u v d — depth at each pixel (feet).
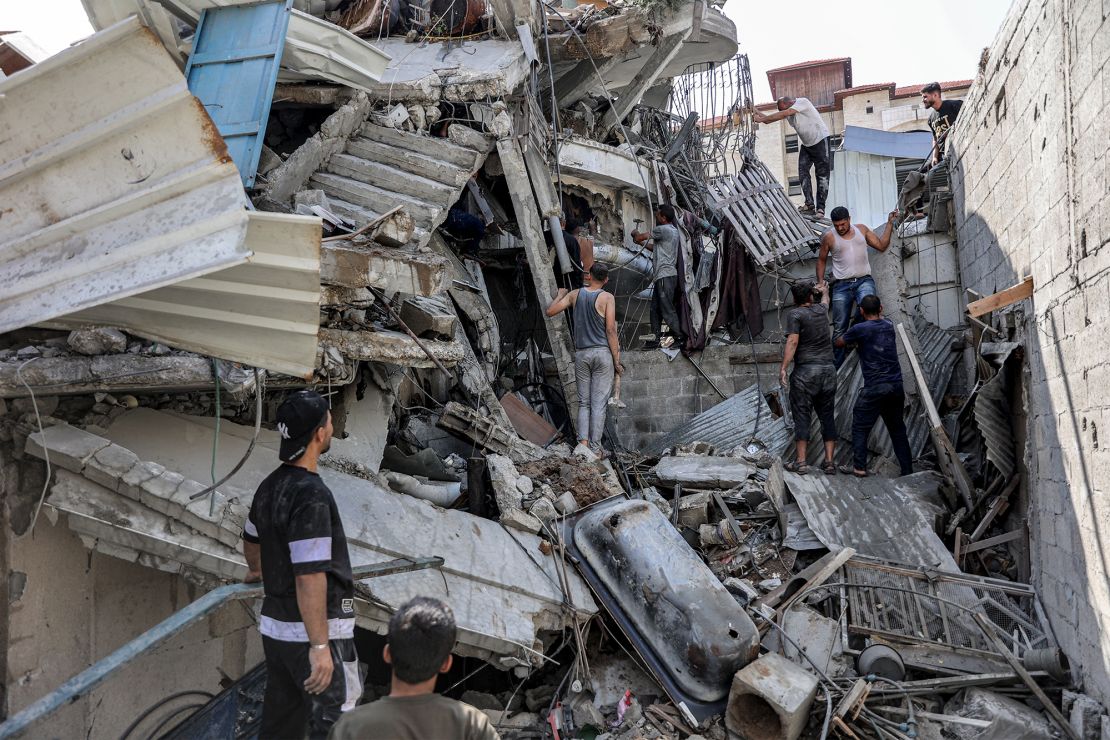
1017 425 23.29
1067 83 17.70
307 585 9.74
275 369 13.32
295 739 10.51
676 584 17.85
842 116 81.82
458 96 26.68
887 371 26.30
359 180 24.76
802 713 16.21
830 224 38.91
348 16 31.17
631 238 38.63
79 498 13.29
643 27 30.76
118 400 15.38
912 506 23.49
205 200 10.61
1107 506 15.43
